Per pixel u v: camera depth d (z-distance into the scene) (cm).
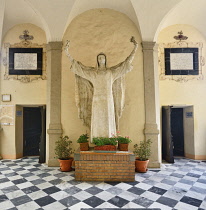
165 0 529
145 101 566
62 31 570
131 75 576
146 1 534
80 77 511
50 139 561
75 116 571
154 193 363
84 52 582
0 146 652
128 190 376
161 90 650
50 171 503
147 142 523
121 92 508
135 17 566
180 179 442
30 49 652
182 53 649
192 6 580
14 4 582
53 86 572
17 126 665
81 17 588
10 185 404
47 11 545
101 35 586
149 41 574
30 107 725
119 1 554
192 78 647
